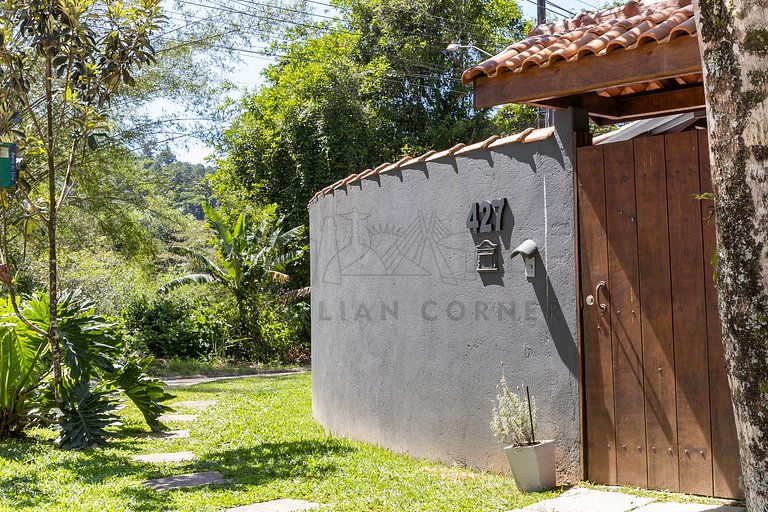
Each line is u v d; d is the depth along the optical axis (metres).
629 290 6.07
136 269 22.88
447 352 7.76
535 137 6.74
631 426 6.04
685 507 5.37
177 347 22.41
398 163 8.57
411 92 29.44
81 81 9.36
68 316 9.77
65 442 9.10
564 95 6.01
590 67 5.76
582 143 6.48
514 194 7.00
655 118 8.09
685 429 5.73
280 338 23.64
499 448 7.12
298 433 10.09
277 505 6.20
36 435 9.89
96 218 21.38
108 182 21.25
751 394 2.99
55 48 9.04
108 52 9.27
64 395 9.48
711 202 5.63
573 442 6.39
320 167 26.25
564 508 5.57
